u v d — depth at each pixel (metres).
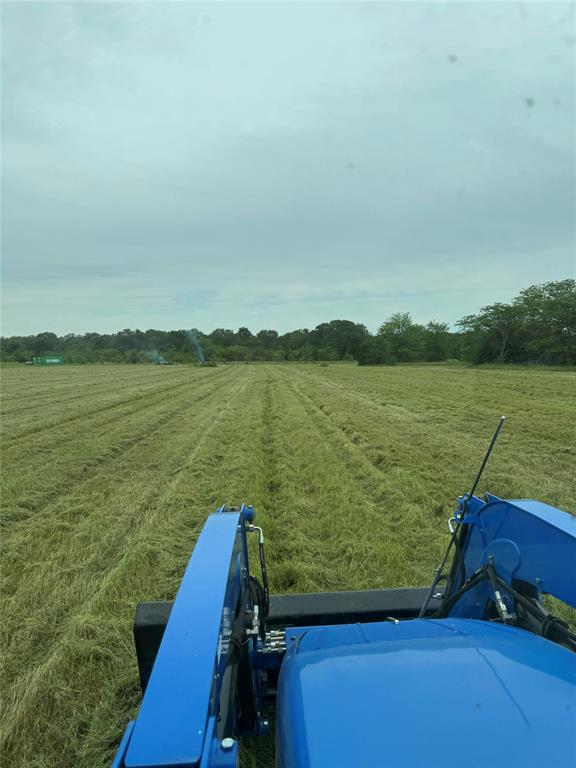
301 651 2.03
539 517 2.34
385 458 10.80
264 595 3.06
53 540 6.77
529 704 1.29
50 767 3.04
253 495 8.10
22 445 13.41
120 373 61.50
